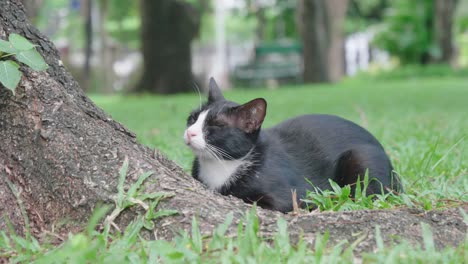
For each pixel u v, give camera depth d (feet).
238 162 17.33
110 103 72.13
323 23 109.19
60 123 14.73
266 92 81.97
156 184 13.97
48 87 15.05
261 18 176.24
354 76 127.44
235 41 234.79
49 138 14.51
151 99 78.48
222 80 142.00
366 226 13.21
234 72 125.80
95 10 150.30
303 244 11.87
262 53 127.95
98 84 128.57
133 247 12.48
